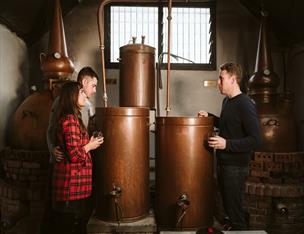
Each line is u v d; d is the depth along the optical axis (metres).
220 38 3.49
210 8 3.51
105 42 3.47
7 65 2.98
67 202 1.67
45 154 2.51
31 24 3.25
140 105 2.37
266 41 2.90
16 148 2.67
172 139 1.95
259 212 2.64
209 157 1.99
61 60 2.76
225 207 1.89
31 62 3.50
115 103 3.48
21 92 3.31
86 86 1.94
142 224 1.98
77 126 1.69
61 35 2.86
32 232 2.56
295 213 2.63
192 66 3.49
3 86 2.90
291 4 2.86
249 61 3.48
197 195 1.95
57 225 1.74
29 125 2.59
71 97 1.71
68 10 3.41
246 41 3.49
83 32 3.49
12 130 2.73
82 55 3.49
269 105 2.77
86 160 1.74
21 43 3.33
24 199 2.57
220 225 2.14
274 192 2.53
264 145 2.61
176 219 1.96
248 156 1.82
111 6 3.50
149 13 3.54
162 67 3.47
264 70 2.82
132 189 2.00
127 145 1.98
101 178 2.02
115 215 2.00
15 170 2.61
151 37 3.53
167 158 1.98
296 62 3.22
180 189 1.94
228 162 1.82
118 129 1.97
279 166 2.55
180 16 3.54
